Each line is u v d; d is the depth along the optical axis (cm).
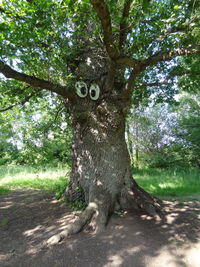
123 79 533
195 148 1270
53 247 322
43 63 434
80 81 479
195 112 1358
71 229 358
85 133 488
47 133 655
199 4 361
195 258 287
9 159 1662
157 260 285
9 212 493
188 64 644
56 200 536
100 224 371
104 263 281
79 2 317
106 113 464
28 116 680
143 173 1148
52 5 321
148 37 405
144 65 395
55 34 368
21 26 327
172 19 338
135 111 1420
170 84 701
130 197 452
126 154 485
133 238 334
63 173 1065
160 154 1478
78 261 287
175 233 352
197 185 789
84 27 445
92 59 509
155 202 458
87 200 451
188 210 460
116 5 348
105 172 452
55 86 441
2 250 329
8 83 493
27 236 368
